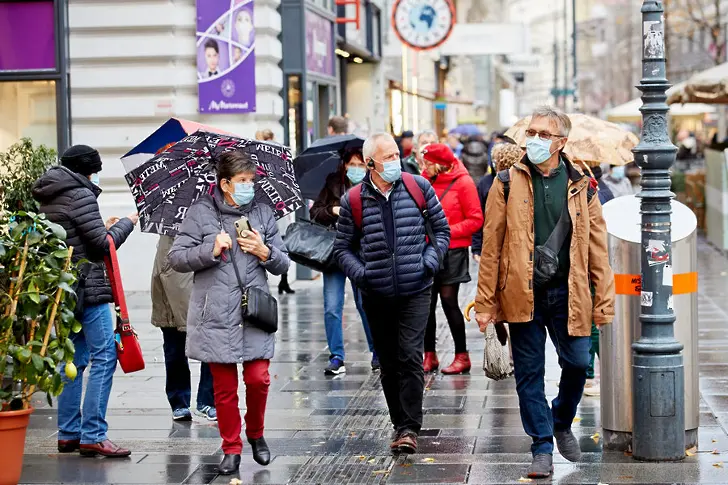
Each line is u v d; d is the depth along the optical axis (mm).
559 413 10789
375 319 11484
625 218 11508
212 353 10625
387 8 43969
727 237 34031
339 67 38594
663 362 10805
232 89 24844
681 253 11172
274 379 15656
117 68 24969
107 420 13328
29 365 10016
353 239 11375
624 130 14531
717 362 16359
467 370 15844
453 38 47969
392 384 11711
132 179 11203
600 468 10672
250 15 24750
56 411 13906
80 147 11555
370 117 41469
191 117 25203
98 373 11547
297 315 22000
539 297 10391
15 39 24734
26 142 15305
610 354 11320
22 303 10180
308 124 27609
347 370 16281
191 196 11336
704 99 32469
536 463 10367
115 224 11867
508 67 80375
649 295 10852
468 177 15516
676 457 10875
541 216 10305
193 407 13953
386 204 11195
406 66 49312
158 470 11055
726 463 10766
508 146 14109
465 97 81188
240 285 10695
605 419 11406
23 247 10234
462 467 10836
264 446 11172
